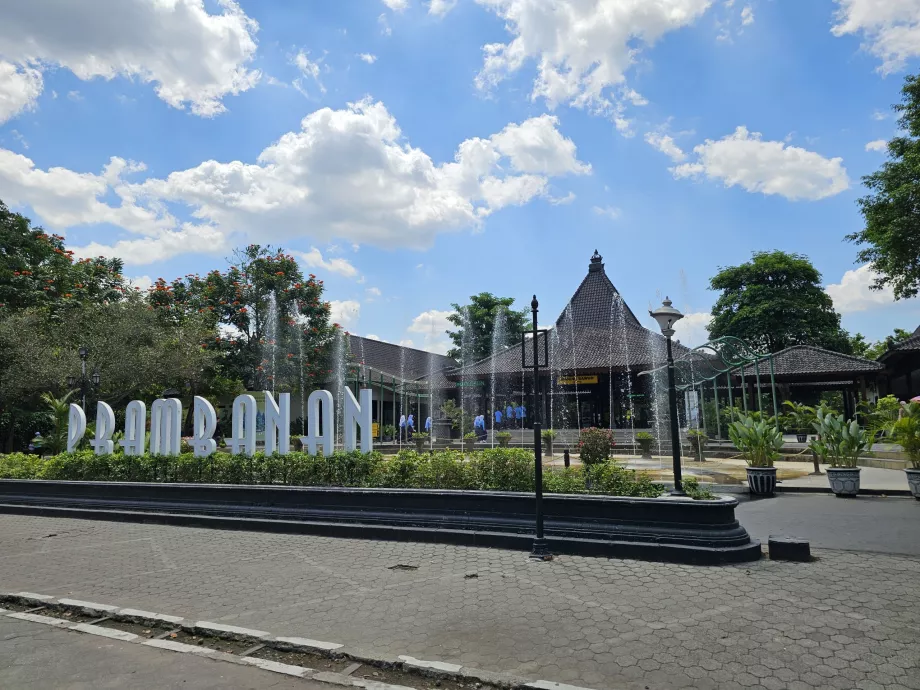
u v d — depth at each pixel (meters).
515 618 4.88
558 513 7.29
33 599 5.81
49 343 22.39
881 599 5.10
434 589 5.76
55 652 4.51
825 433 12.09
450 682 3.84
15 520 10.62
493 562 6.69
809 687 3.54
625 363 27.27
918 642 4.16
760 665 3.85
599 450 14.76
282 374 28.25
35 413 23.70
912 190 19.67
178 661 4.30
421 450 24.27
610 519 7.00
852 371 25.02
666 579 5.83
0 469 12.73
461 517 7.84
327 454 9.88
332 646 4.36
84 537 8.98
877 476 14.06
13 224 26.53
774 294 35.50
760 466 12.11
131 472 11.27
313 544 7.96
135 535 9.02
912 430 11.15
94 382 20.52
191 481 10.73
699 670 3.81
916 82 20.45
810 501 11.04
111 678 4.01
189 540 8.53
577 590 5.57
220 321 29.16
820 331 35.69
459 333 39.09
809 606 4.95
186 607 5.48
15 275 24.67
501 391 32.28
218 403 28.61
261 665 4.19
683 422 27.52
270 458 10.12
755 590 5.40
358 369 32.00
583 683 3.68
